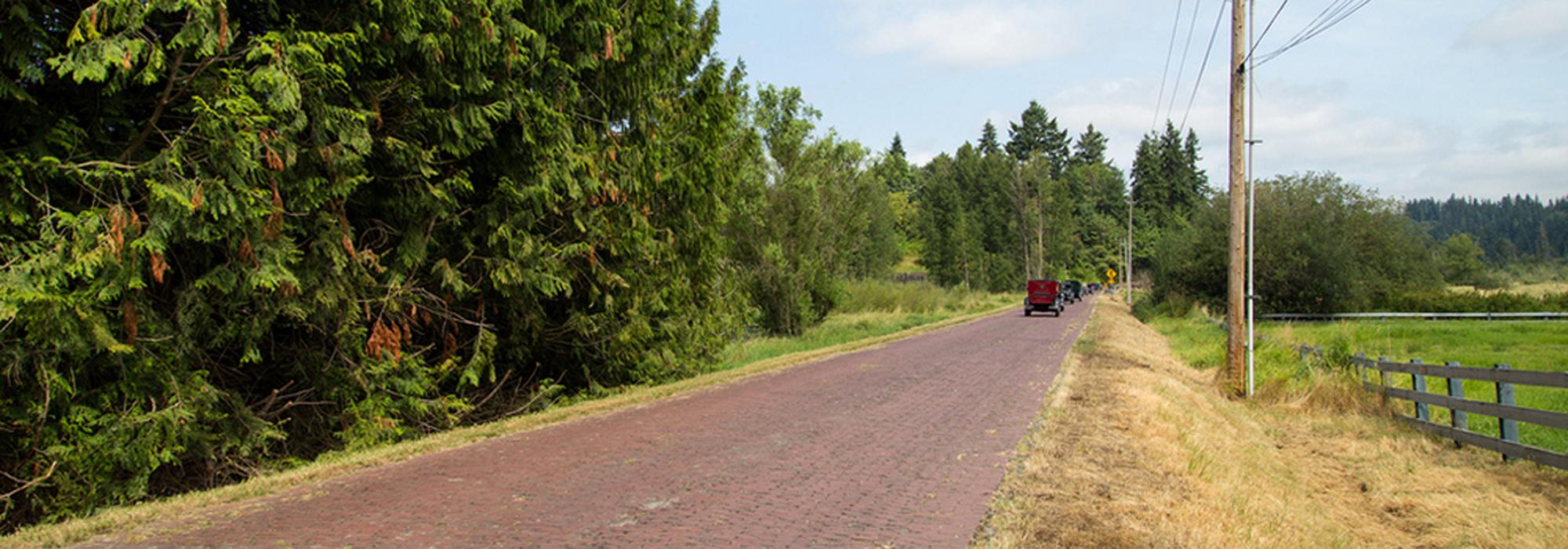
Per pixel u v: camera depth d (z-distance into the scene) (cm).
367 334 1049
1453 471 973
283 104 761
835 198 3102
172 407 771
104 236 671
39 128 702
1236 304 1638
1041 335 2822
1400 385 1523
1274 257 4056
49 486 712
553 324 1409
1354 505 897
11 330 658
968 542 526
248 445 870
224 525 566
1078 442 870
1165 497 659
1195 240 4634
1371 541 746
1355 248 4084
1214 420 1216
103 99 734
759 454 812
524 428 971
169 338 766
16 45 660
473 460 787
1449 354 2439
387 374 1036
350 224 1050
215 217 739
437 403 1107
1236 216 1630
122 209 681
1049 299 4731
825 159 3072
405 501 630
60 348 665
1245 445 1091
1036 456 786
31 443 696
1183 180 12938
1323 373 1506
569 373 1484
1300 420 1366
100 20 684
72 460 703
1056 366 1720
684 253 1602
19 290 622
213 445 854
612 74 1359
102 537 538
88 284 698
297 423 1008
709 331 1714
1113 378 1484
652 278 1476
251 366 981
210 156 736
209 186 726
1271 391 1546
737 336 2495
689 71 1606
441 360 1184
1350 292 4041
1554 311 4134
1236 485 787
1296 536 652
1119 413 1065
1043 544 521
